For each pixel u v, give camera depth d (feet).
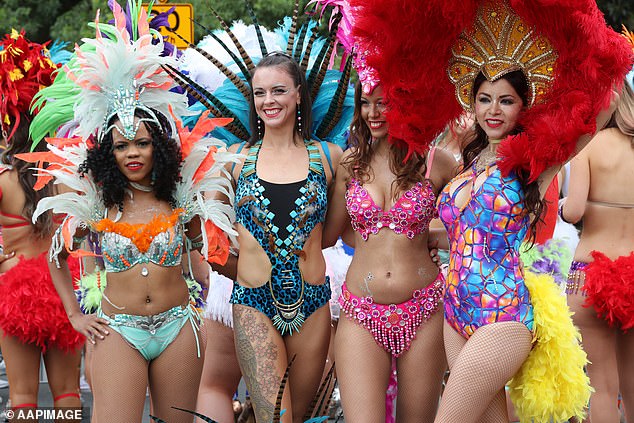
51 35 60.59
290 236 18.81
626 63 16.08
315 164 19.12
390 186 18.61
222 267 20.07
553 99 16.57
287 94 18.99
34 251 22.27
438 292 18.75
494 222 16.55
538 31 16.40
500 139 17.03
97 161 17.97
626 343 21.62
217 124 19.02
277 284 18.81
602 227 21.79
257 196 18.92
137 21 20.01
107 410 18.04
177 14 29.01
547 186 16.85
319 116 20.66
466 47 17.11
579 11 15.75
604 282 20.94
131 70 18.24
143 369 18.17
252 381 18.84
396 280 18.45
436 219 20.83
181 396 18.47
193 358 18.49
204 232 18.56
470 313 16.55
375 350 18.61
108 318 18.12
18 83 21.97
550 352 16.38
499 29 16.65
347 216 19.52
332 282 23.38
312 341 19.08
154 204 18.48
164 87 18.78
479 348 16.19
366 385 18.39
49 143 18.49
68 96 19.99
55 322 21.33
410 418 18.90
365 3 17.35
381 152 18.90
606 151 21.62
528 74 16.66
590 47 15.93
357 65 18.67
